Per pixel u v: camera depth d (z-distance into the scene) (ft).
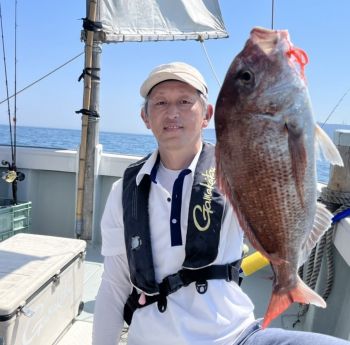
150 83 5.38
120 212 5.92
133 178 5.86
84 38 14.51
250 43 4.44
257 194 4.52
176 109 5.31
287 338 5.23
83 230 14.70
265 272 12.83
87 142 14.43
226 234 5.41
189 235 5.26
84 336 8.61
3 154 15.29
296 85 4.33
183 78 5.18
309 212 4.52
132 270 5.49
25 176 15.30
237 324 5.31
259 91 4.34
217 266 5.30
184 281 5.24
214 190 5.37
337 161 4.38
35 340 7.11
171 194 5.50
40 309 7.17
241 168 4.53
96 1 14.17
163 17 16.39
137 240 5.47
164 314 5.26
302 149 4.37
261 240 4.62
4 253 8.11
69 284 8.54
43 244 8.83
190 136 5.42
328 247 8.23
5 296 6.34
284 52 4.35
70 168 15.11
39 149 15.38
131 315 5.76
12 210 13.03
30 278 7.00
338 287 8.23
